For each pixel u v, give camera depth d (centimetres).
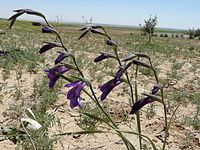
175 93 711
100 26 249
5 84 650
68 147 398
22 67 797
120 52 1659
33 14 237
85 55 1296
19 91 566
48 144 359
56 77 240
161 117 562
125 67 221
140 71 990
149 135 472
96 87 715
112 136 448
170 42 3700
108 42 241
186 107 652
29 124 371
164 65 1327
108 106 544
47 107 522
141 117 549
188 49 2691
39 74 782
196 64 1485
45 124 414
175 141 461
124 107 579
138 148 285
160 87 212
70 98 234
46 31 244
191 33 5959
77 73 802
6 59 860
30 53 968
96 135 446
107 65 1020
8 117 465
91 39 2627
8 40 1641
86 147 405
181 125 534
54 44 245
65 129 449
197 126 525
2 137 396
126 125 491
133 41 2967
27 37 2053
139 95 672
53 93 572
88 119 463
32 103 522
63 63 240
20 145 380
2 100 546
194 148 446
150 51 1877
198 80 982
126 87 724
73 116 501
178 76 980
